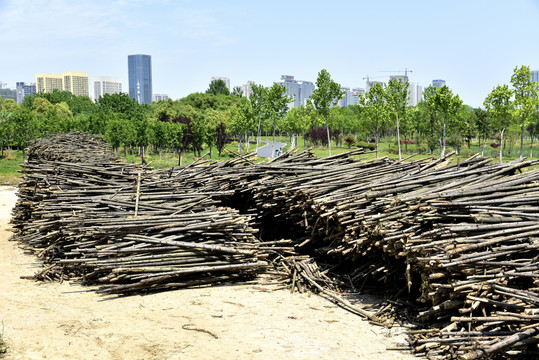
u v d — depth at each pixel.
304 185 10.66
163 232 9.70
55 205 11.30
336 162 13.10
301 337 7.06
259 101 52.72
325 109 42.88
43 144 21.31
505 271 6.62
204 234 9.92
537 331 5.74
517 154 47.84
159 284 9.21
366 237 8.52
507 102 33.03
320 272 9.90
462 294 6.60
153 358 6.32
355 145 64.31
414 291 8.34
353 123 72.38
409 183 9.49
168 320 7.69
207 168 14.14
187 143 49.38
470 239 7.02
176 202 11.44
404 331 7.31
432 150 49.44
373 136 67.38
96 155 19.41
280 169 12.80
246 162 14.63
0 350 6.43
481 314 6.69
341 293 9.13
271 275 10.27
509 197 8.05
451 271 6.78
